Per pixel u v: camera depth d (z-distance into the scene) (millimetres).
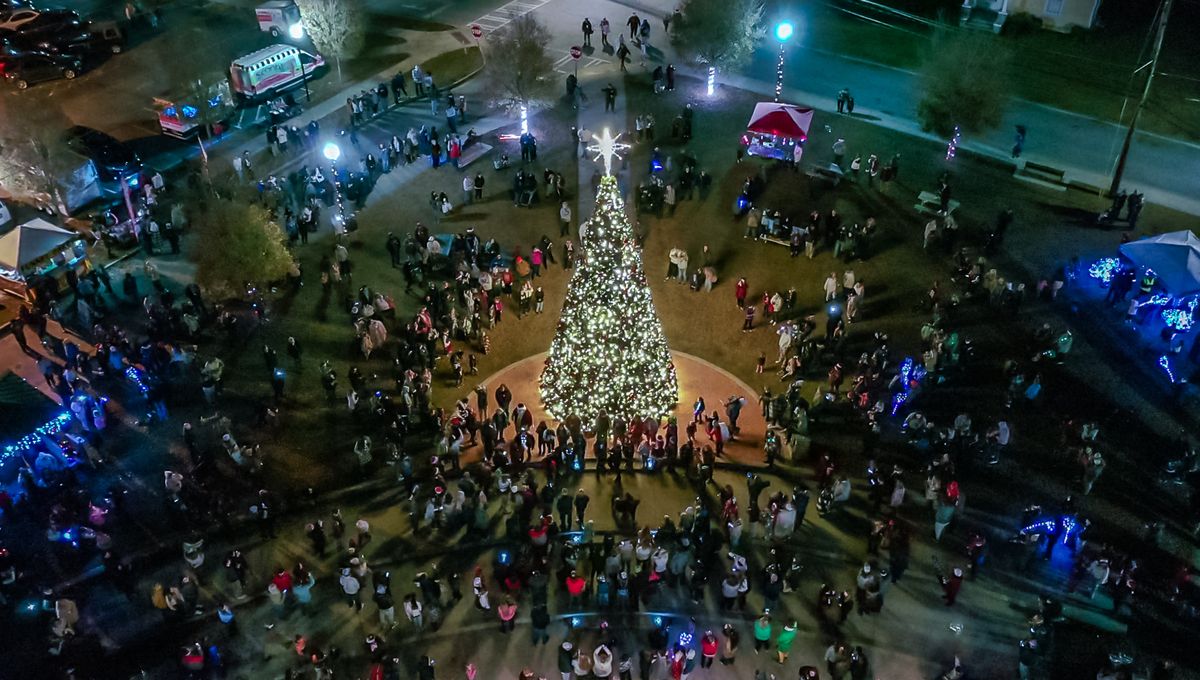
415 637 26234
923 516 29203
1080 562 26875
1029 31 54375
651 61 53875
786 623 24922
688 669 25125
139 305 38188
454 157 45188
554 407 31703
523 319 37281
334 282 38938
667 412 32000
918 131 47031
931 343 33750
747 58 50625
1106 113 47625
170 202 43719
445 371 34906
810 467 30734
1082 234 39875
